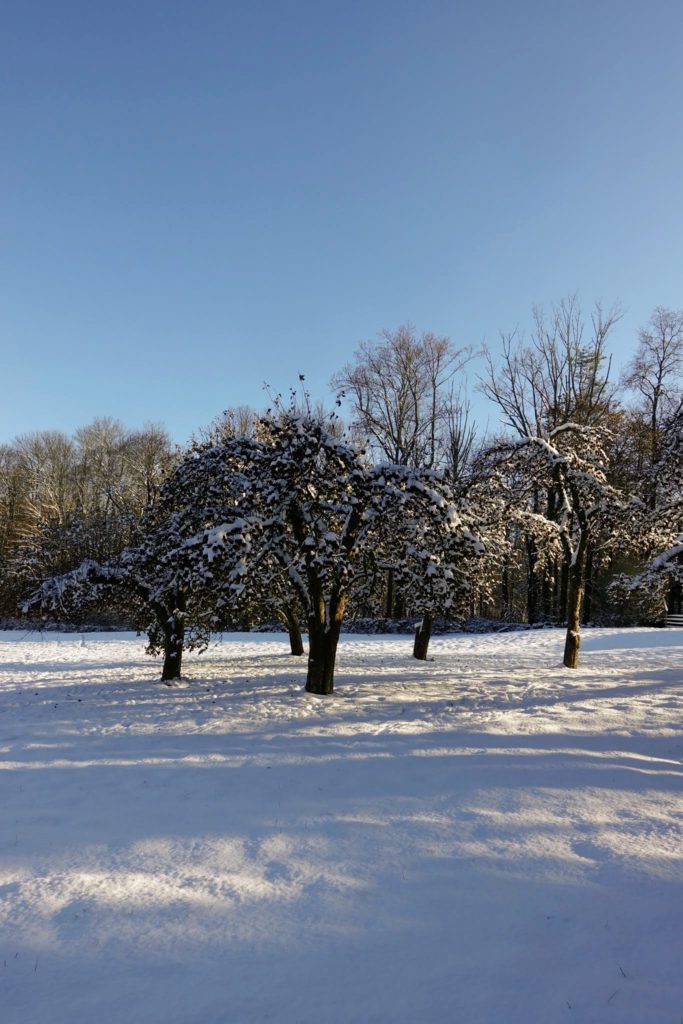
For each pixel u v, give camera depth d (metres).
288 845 5.37
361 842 5.40
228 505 12.16
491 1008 3.30
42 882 4.74
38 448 51.09
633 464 22.56
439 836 5.48
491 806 6.13
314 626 12.07
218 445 13.52
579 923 4.10
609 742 8.35
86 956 3.81
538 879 4.70
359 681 13.77
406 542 11.97
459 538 11.16
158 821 5.94
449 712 10.28
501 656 20.36
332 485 11.60
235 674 15.11
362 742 8.48
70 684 14.39
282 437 11.43
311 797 6.49
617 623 31.86
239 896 4.52
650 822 5.68
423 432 36.00
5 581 31.95
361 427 34.19
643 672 14.93
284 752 8.09
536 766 7.35
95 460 51.22
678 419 14.73
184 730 9.38
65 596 13.23
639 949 3.81
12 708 11.56
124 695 12.43
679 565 14.22
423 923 4.14
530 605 34.38
